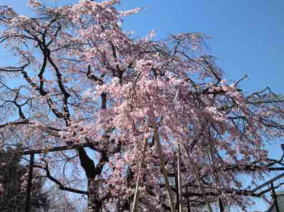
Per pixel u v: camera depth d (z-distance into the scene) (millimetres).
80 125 9773
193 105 6738
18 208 11133
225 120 7520
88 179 10086
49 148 9359
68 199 11914
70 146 9516
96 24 10430
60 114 11195
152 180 8727
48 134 10766
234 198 8344
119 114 7043
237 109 8555
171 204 4734
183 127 6383
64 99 11461
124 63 10086
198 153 6934
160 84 6289
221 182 7926
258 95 9766
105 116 9188
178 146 5953
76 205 11938
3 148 10352
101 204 9453
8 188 10836
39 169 11305
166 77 6613
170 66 8242
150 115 6090
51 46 12492
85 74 12453
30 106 11789
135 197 4766
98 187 9398
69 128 9922
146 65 6465
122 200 9117
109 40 10297
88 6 10203
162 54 9266
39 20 11406
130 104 6391
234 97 8383
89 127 9438
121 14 10820
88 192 9695
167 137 6570
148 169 8484
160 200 9008
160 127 6449
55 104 11789
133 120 6660
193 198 10289
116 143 8844
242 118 8680
